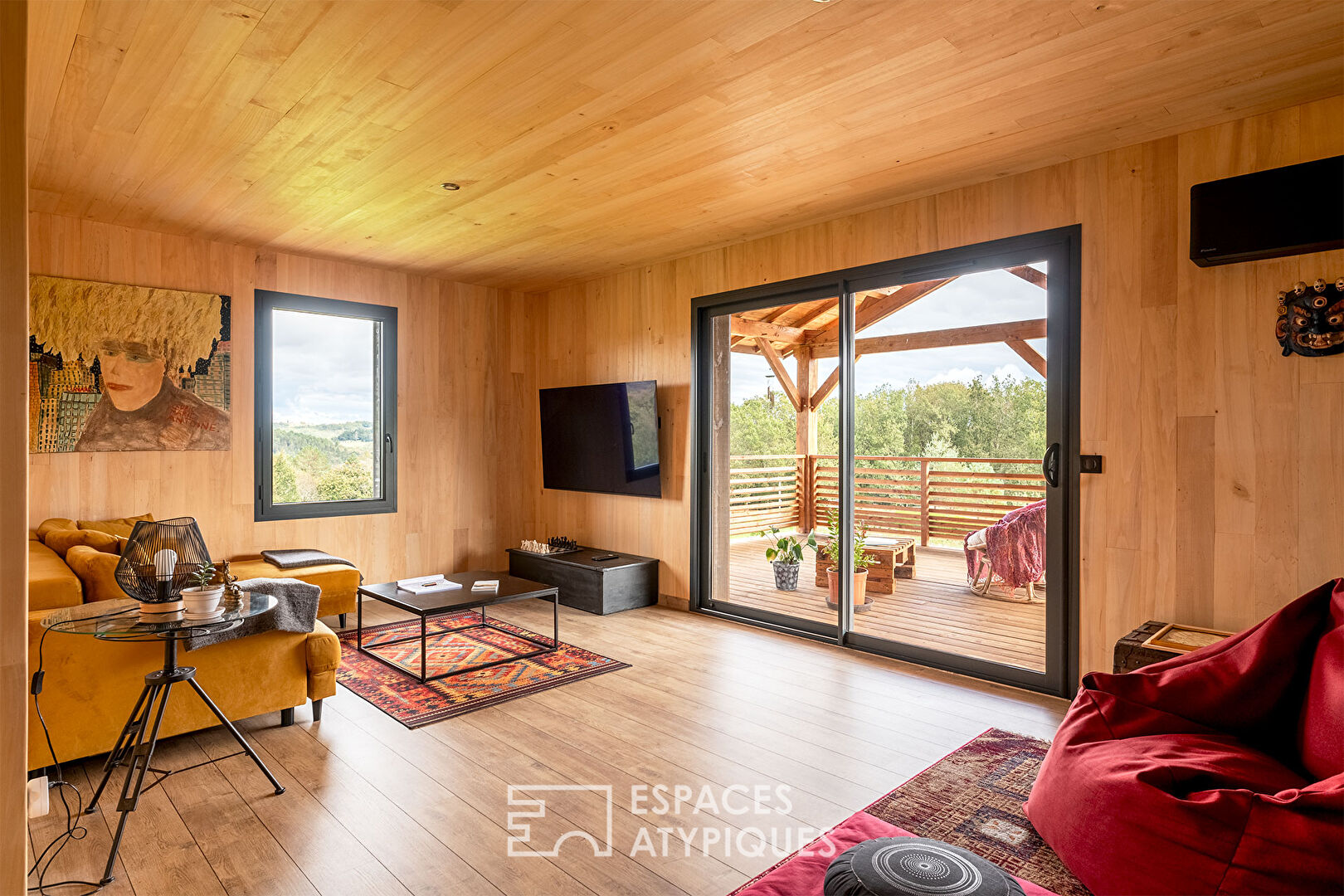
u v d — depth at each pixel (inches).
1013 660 149.9
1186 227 119.5
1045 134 120.0
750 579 221.0
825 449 212.5
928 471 168.9
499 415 245.8
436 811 93.2
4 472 48.5
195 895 75.6
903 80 101.5
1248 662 81.2
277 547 197.6
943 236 148.9
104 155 127.8
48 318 162.6
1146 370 123.8
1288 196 104.0
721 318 203.0
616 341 222.7
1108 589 128.1
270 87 102.9
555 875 79.7
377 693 137.3
